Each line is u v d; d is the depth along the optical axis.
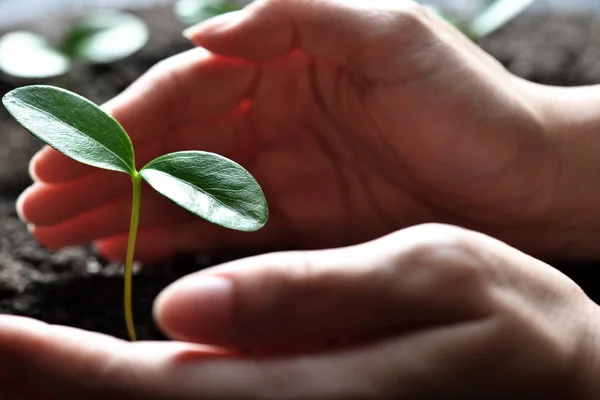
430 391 0.24
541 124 0.32
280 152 0.34
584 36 0.54
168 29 0.54
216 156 0.26
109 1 0.58
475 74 0.31
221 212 0.25
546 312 0.25
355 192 0.35
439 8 0.51
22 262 0.36
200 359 0.24
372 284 0.24
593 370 0.25
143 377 0.23
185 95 0.32
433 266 0.24
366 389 0.23
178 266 0.36
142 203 0.34
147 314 0.34
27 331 0.23
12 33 0.52
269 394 0.23
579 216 0.34
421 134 0.31
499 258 0.24
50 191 0.32
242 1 0.53
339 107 0.33
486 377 0.24
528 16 0.57
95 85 0.49
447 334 0.24
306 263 0.24
